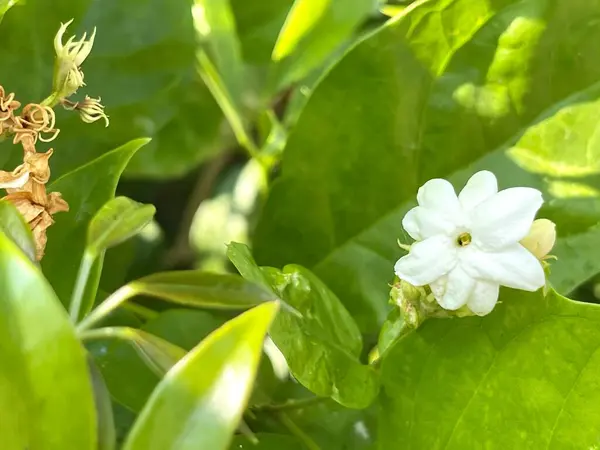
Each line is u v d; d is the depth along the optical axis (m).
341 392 0.17
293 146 0.20
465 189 0.16
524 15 0.19
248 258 0.17
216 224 0.30
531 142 0.20
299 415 0.19
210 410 0.11
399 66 0.19
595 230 0.19
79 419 0.11
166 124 0.23
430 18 0.19
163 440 0.11
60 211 0.17
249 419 0.18
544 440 0.17
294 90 0.27
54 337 0.11
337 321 0.18
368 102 0.20
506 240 0.16
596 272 0.19
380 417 0.18
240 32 0.25
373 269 0.20
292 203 0.21
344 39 0.24
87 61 0.22
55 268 0.17
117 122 0.23
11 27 0.21
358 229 0.21
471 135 0.20
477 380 0.17
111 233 0.15
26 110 0.16
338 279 0.20
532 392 0.17
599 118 0.19
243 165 0.32
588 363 0.17
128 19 0.23
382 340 0.18
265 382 0.18
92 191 0.18
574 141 0.20
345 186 0.20
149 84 0.23
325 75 0.19
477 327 0.17
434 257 0.16
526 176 0.20
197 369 0.11
